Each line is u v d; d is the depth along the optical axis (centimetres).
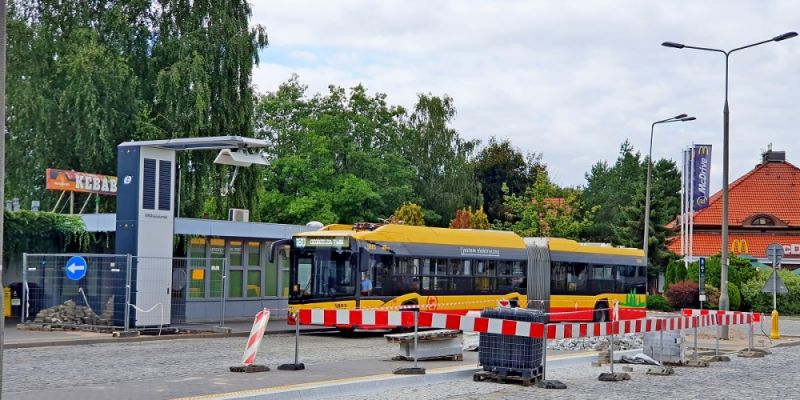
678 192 9350
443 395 1497
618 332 1861
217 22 4156
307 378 1577
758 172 7844
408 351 1981
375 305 2797
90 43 3988
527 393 1558
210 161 4103
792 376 1970
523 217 6631
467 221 6003
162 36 4222
